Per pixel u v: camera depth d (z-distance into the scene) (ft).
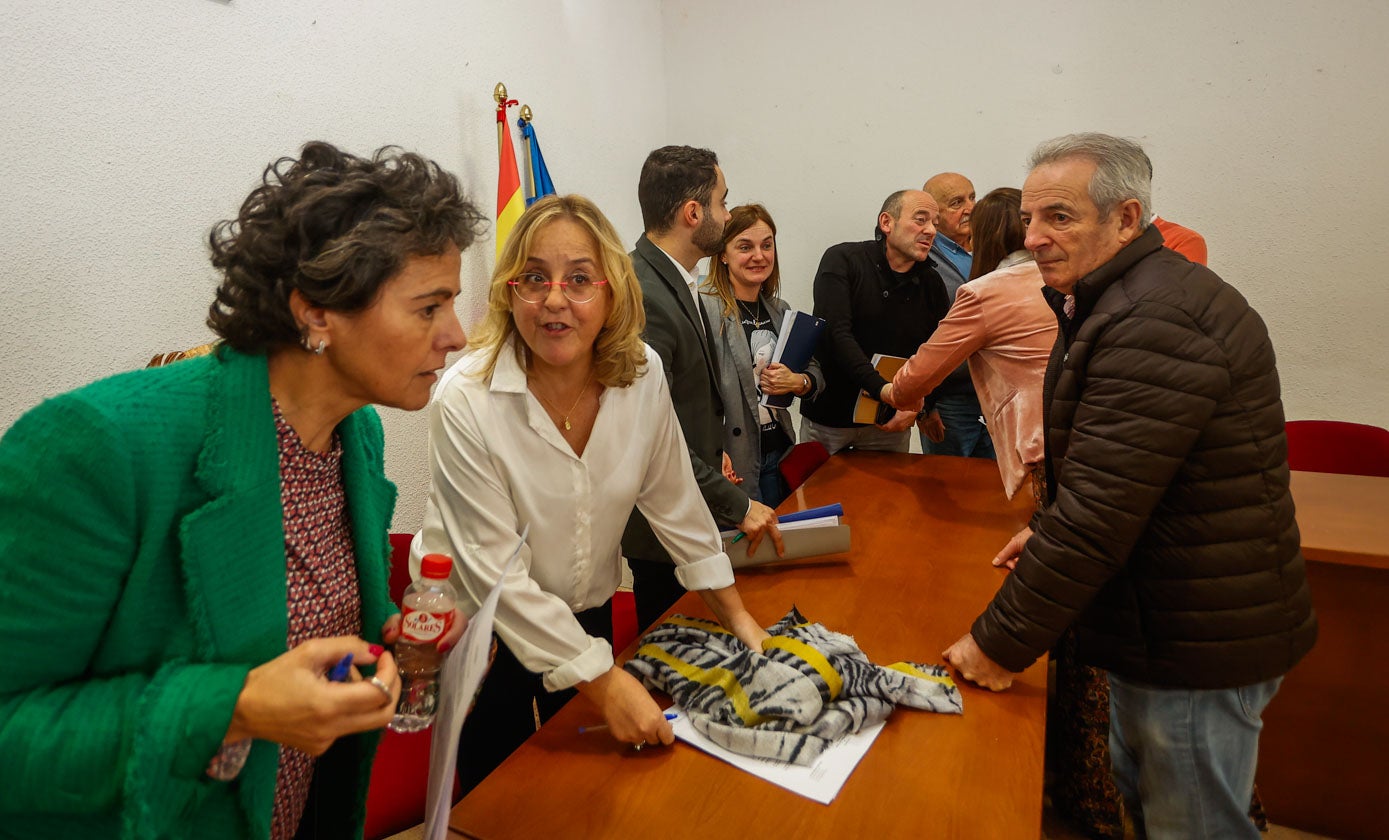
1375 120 9.80
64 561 2.08
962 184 10.78
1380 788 6.35
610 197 12.19
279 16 6.97
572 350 3.69
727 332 7.98
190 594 2.32
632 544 6.07
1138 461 3.82
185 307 6.46
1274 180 10.37
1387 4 9.51
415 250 2.44
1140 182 4.24
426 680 3.11
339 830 3.27
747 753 3.60
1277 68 10.11
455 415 3.80
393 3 8.07
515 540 3.89
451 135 8.93
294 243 2.33
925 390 7.50
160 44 6.09
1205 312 3.84
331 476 2.89
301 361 2.58
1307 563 6.32
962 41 11.55
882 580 5.45
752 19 12.66
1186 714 4.29
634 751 3.69
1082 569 3.92
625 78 12.29
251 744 2.50
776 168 13.06
